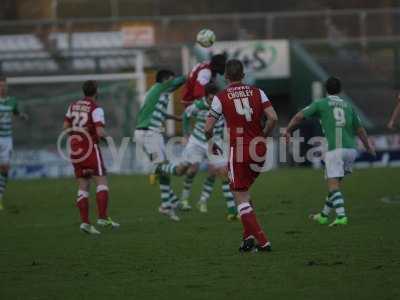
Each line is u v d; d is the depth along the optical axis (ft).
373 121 289.74
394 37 311.68
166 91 148.97
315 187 190.39
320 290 84.38
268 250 106.63
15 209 168.04
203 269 97.14
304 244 111.55
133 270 98.27
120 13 326.85
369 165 255.91
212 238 119.75
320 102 126.93
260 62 300.20
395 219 134.62
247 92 105.40
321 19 316.19
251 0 332.19
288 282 88.48
